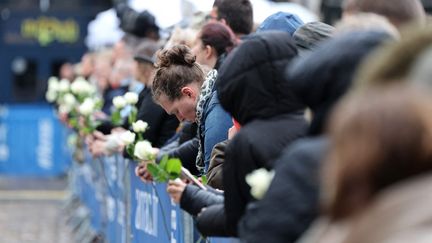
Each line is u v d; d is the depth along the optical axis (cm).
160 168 621
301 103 507
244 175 501
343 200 301
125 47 1392
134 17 1375
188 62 752
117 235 1115
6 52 2405
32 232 1631
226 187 511
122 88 1390
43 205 1977
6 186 2231
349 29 453
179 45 764
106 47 1777
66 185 2247
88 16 2391
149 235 872
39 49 2405
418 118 292
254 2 1072
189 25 1089
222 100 518
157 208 825
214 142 714
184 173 625
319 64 427
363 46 424
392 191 292
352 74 422
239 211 509
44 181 2303
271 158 493
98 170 1344
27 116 2331
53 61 2406
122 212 1060
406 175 295
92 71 1772
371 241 286
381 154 295
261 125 502
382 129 294
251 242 419
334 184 303
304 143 415
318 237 309
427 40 314
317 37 668
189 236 695
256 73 504
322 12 1606
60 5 2395
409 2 495
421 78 309
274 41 507
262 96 503
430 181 290
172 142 888
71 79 2089
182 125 848
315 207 404
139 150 625
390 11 493
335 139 303
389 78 309
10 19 2400
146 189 880
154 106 931
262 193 451
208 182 668
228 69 511
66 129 2114
